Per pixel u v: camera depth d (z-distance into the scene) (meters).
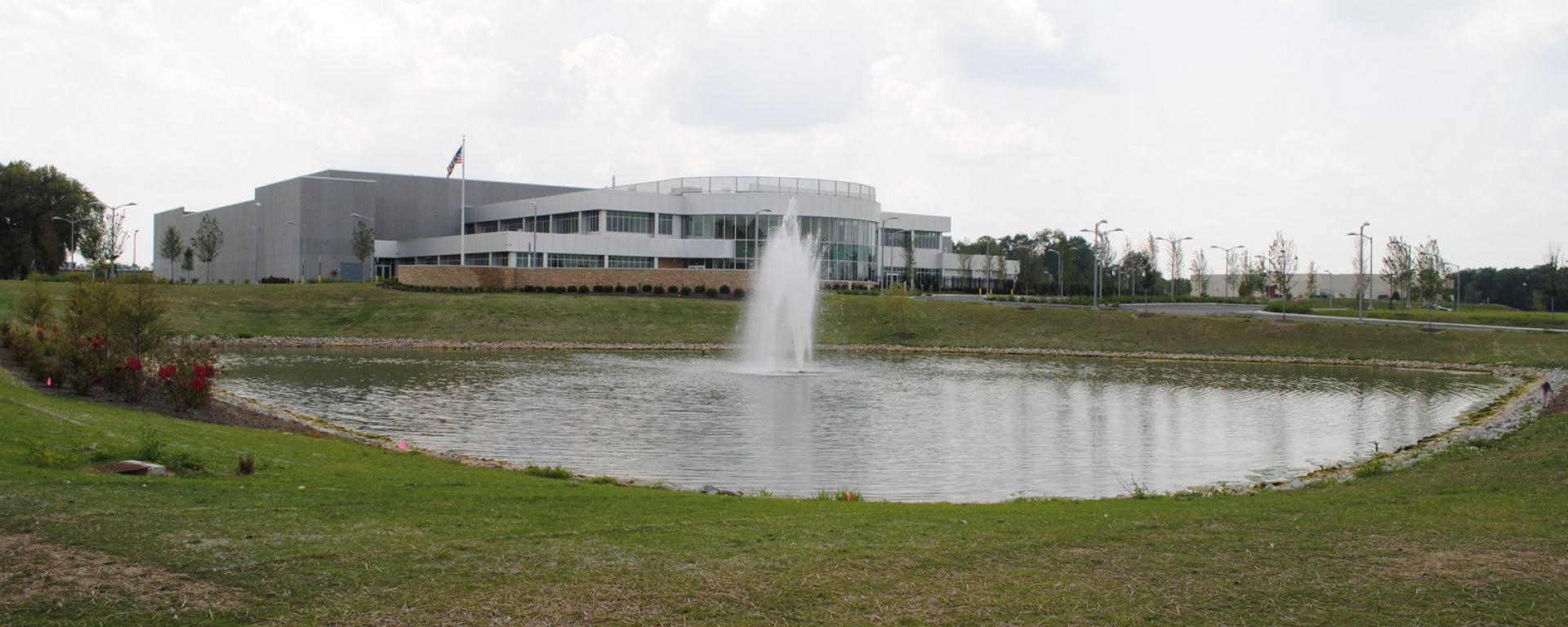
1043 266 141.88
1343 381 48.38
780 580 10.15
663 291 96.38
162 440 18.66
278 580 9.58
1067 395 40.47
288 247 119.06
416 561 10.44
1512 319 76.69
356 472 17.72
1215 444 27.89
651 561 10.76
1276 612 9.30
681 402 36.19
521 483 17.50
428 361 54.66
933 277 126.31
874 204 113.12
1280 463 24.94
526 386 41.38
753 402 36.72
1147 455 26.00
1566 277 112.19
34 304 49.97
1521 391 43.12
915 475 22.73
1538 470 18.17
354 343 67.62
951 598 9.66
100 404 25.69
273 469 17.03
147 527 11.20
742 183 116.19
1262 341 68.00
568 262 104.69
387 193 125.94
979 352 68.19
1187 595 9.80
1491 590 9.97
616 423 30.53
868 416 32.94
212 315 73.19
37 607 8.55
